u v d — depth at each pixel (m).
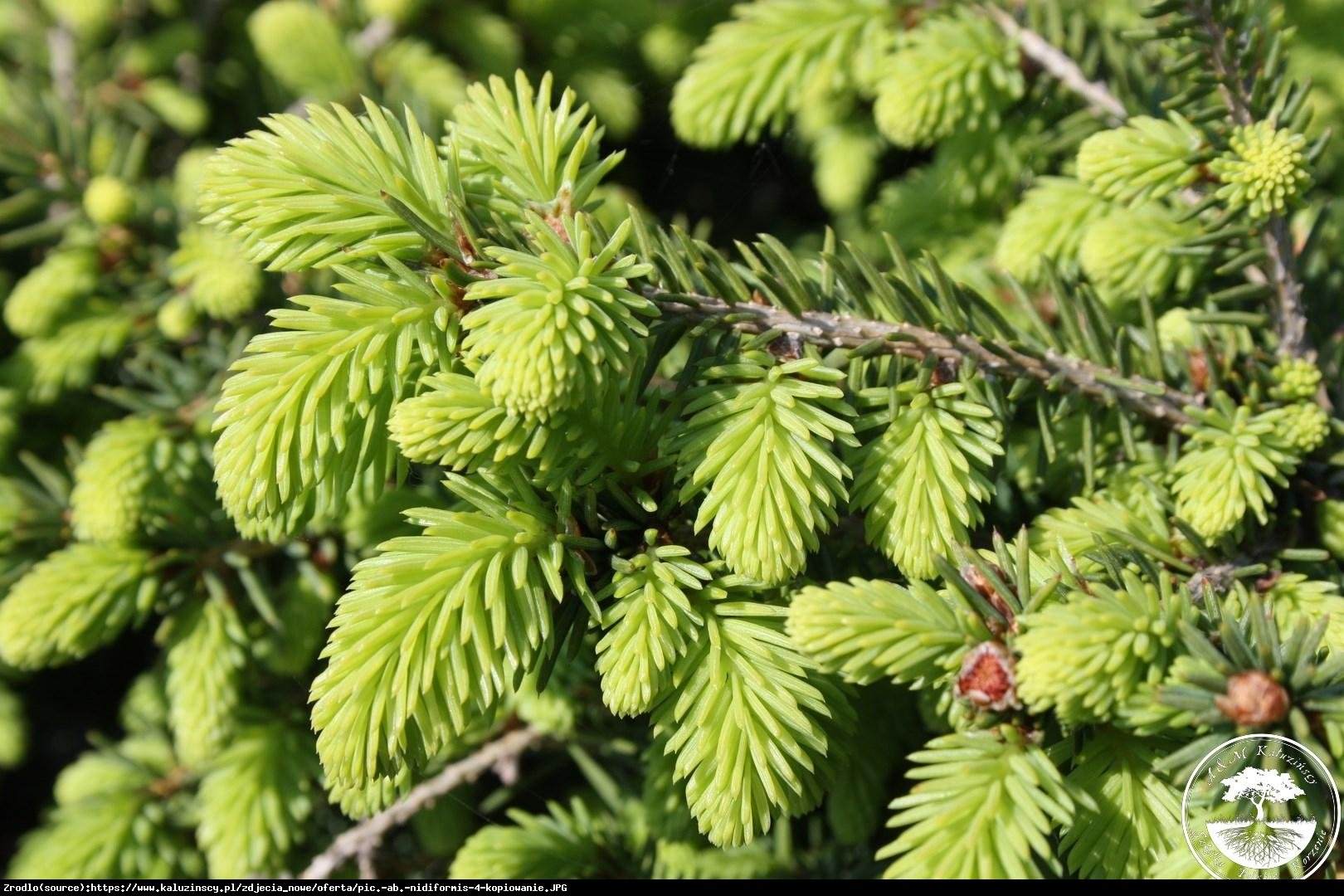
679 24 0.76
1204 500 0.53
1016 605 0.51
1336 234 0.61
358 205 0.52
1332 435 0.54
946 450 0.52
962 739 0.51
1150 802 0.51
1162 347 0.56
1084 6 0.61
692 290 0.53
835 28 0.60
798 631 0.50
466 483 0.52
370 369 0.51
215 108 0.86
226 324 0.64
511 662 0.51
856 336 0.53
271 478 0.51
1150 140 0.54
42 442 0.75
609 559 0.53
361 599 0.51
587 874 0.59
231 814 0.60
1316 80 0.65
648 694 0.51
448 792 0.61
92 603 0.59
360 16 0.76
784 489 0.52
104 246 0.65
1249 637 0.51
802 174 0.83
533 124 0.53
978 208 0.63
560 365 0.50
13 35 0.80
